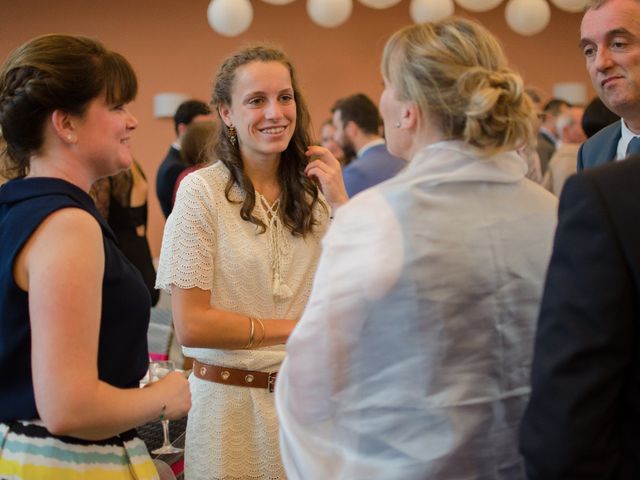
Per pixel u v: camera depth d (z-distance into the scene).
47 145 1.33
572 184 1.08
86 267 1.23
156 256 7.31
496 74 1.25
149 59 7.28
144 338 1.42
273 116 1.82
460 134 1.27
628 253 1.02
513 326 1.25
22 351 1.28
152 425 2.25
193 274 1.78
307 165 1.93
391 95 1.31
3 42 6.93
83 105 1.32
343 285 1.22
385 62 1.32
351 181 3.91
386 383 1.22
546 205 1.33
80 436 1.26
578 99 7.68
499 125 1.23
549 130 6.00
